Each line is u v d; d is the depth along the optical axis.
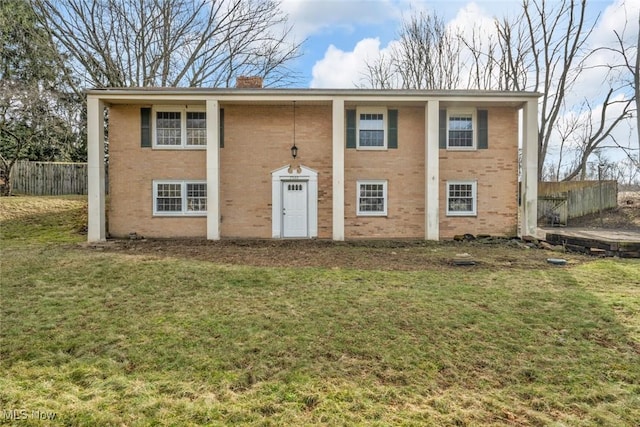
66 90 22.06
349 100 13.30
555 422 3.19
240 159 13.99
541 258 10.01
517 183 14.17
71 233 13.95
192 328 5.05
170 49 23.75
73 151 23.83
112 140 13.73
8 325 5.09
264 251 10.82
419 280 7.48
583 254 10.73
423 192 14.15
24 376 3.84
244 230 14.05
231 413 3.24
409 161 14.16
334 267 8.66
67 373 3.92
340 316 5.48
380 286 7.03
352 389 3.66
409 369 4.07
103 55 22.12
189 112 13.96
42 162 22.36
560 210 18.45
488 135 14.12
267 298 6.31
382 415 3.25
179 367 4.06
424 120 14.12
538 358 4.32
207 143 13.15
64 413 3.19
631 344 4.67
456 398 3.55
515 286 7.06
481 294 6.51
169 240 13.23
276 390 3.63
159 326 5.11
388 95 13.16
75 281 7.19
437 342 4.69
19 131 20.73
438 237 13.66
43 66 21.62
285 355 4.33
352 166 14.10
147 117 13.77
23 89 19.50
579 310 5.74
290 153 14.06
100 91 12.70
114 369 4.01
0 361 4.15
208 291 6.70
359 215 14.11
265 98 13.10
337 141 13.27
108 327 5.07
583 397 3.58
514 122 14.12
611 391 3.68
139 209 13.84
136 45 23.03
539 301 6.15
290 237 14.09
